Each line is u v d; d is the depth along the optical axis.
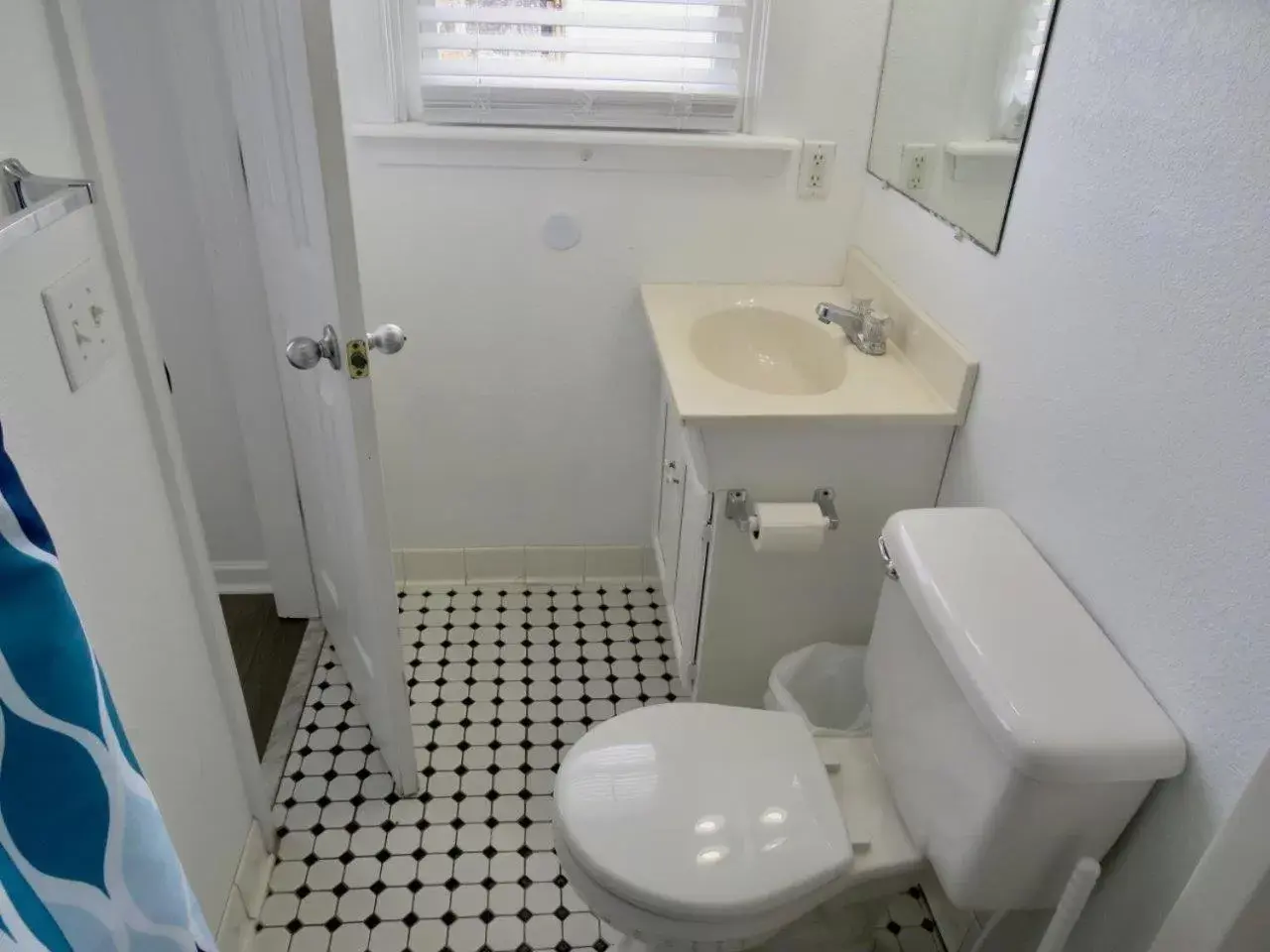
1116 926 1.10
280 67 1.19
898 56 1.74
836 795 1.33
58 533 0.93
